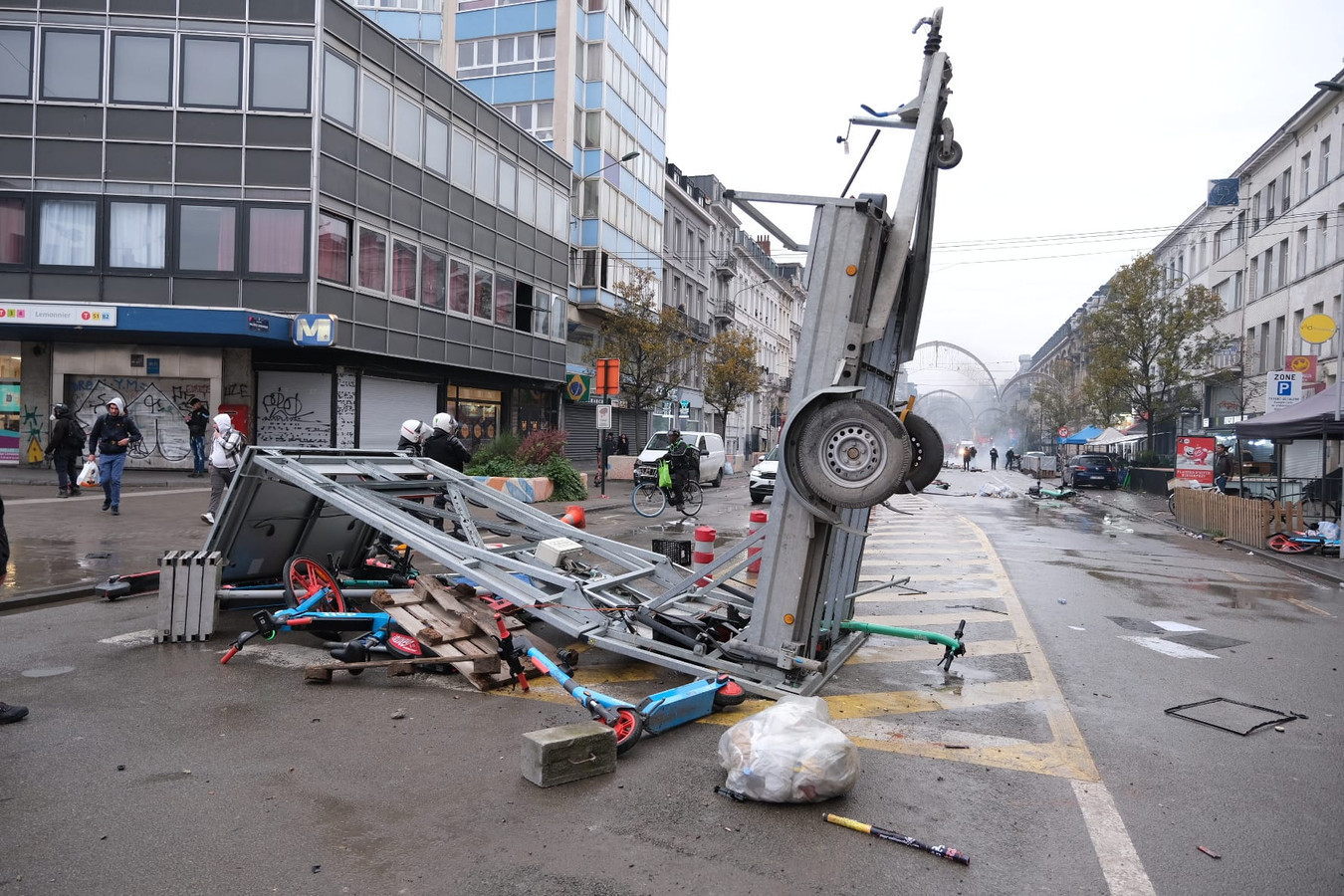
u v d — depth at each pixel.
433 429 11.66
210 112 20.81
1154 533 17.55
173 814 3.46
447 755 4.17
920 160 5.04
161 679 5.32
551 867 3.09
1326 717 5.14
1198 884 3.09
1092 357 41.47
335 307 21.97
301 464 6.75
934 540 14.52
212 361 22.12
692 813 3.57
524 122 35.28
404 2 36.97
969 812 3.66
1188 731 4.83
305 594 6.30
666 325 35.22
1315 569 11.97
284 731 4.46
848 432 4.74
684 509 17.30
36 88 20.47
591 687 5.42
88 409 22.14
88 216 20.62
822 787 3.65
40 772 3.87
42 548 9.90
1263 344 37.03
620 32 38.06
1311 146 32.34
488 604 6.17
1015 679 5.83
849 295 5.00
